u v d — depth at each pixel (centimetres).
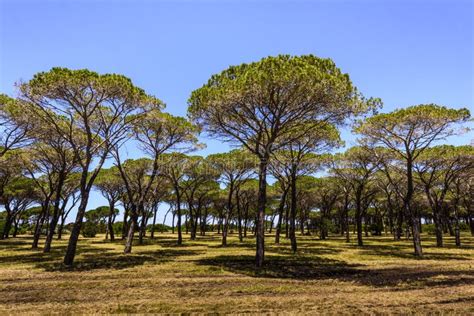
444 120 2005
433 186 3384
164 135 2420
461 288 1044
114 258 1870
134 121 2067
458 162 2778
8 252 2361
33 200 4372
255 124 1809
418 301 885
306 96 1491
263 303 877
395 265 1619
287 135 2206
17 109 1872
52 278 1245
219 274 1325
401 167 2927
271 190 4528
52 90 1578
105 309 827
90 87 1631
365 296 951
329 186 4178
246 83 1462
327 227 4544
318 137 2305
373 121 2202
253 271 1401
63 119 2095
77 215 1673
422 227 6188
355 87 1555
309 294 985
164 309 827
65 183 3250
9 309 829
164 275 1302
